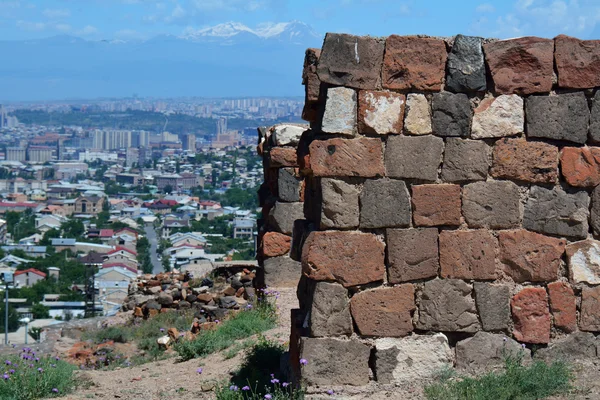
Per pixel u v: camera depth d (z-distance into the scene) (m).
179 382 10.23
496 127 8.51
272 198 15.92
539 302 8.59
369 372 8.34
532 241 8.57
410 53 8.33
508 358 8.31
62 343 15.45
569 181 8.58
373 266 8.30
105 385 10.62
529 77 8.53
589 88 8.62
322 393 8.08
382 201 8.30
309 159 8.32
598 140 8.65
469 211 8.48
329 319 8.23
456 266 8.45
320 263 8.20
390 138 8.32
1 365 10.66
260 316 13.07
